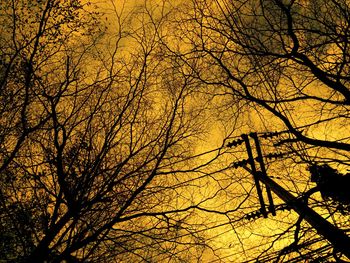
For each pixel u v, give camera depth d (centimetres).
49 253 643
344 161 852
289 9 768
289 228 746
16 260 680
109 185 714
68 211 661
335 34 804
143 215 716
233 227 858
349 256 576
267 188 947
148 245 765
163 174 779
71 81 740
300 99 848
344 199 784
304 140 819
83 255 700
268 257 741
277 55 838
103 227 669
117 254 731
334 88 782
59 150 690
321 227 626
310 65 793
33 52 697
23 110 671
